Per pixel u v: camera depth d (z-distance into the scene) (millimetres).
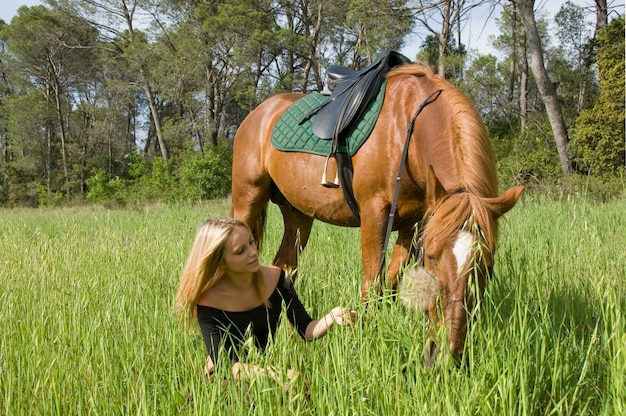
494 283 3117
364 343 2455
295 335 2840
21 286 4211
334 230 6320
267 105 4566
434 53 28016
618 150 14469
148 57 29484
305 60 31266
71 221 10602
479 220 2248
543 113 26656
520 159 13602
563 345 2486
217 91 31266
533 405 2193
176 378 2604
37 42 35594
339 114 3607
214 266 2555
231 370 2467
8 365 2730
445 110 3006
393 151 3324
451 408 2027
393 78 3564
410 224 3438
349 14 17656
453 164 2740
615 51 14977
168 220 9992
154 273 4473
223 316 2631
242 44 26547
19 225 9719
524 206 6578
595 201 8914
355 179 3506
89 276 4496
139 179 30984
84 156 40688
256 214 4656
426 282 2289
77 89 45562
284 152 4043
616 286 3152
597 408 2301
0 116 43562
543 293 3047
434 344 2377
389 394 2236
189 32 27219
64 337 2992
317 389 2338
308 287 3682
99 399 2506
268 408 2221
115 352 2875
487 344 2289
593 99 17734
